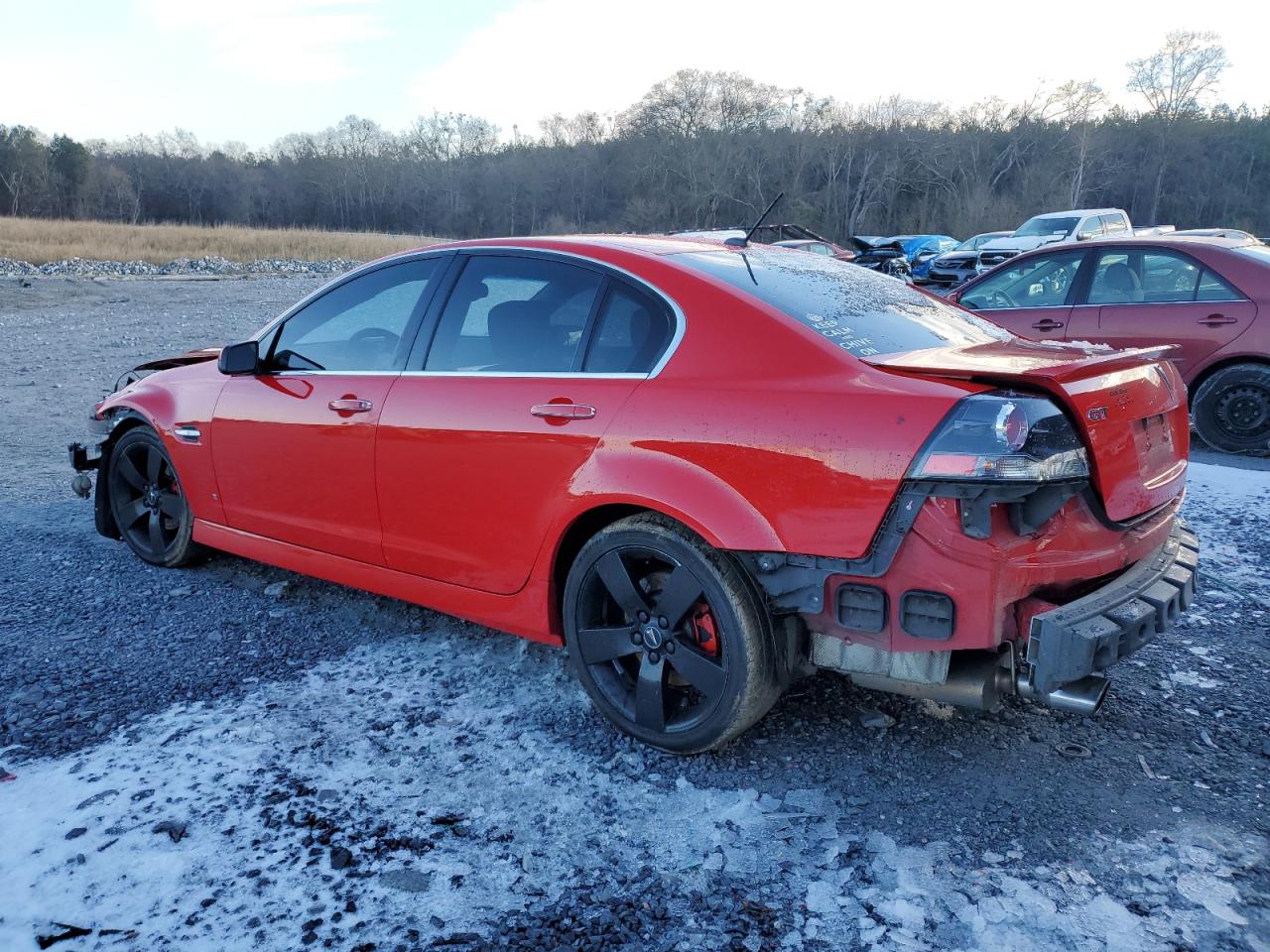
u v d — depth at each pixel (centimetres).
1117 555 268
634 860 248
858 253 2944
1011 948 214
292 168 12338
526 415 311
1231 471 643
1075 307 752
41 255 3209
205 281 2786
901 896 232
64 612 418
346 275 392
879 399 250
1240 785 278
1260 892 231
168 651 378
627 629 300
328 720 321
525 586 324
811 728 312
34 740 307
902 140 9731
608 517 310
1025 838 254
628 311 305
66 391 1002
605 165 11506
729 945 217
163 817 264
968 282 822
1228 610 407
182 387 445
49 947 215
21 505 587
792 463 258
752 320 282
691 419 276
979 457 235
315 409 377
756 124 10469
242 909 228
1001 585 244
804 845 253
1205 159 9481
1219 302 693
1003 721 316
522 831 260
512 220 11900
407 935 220
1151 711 322
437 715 324
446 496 336
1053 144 9388
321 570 396
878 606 255
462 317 346
